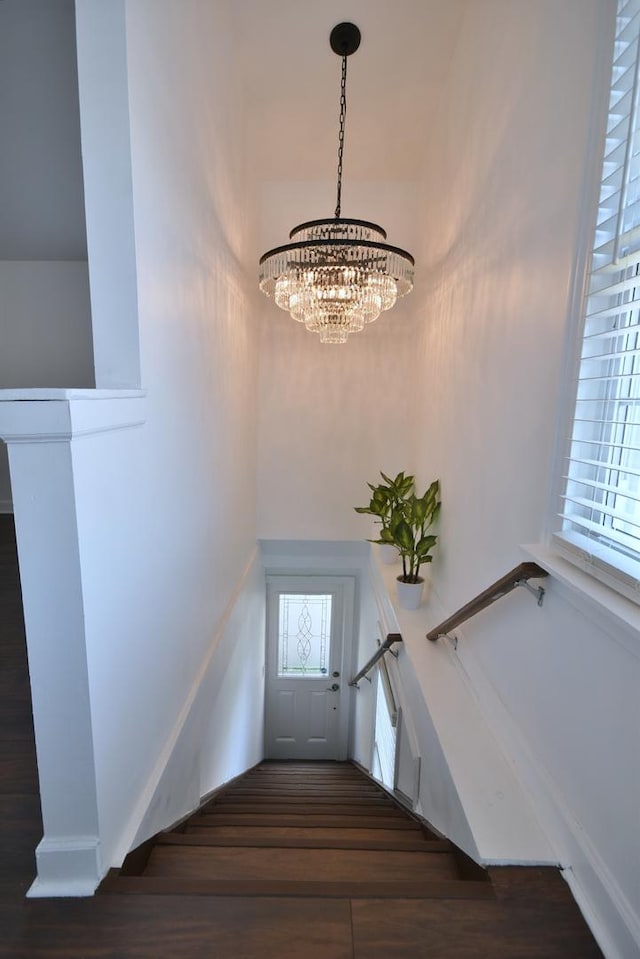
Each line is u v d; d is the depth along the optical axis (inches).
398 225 145.6
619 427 49.6
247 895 43.9
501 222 74.9
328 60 105.3
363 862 57.0
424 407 130.4
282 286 88.9
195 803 81.3
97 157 49.6
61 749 43.0
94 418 42.2
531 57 64.6
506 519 71.3
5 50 66.4
